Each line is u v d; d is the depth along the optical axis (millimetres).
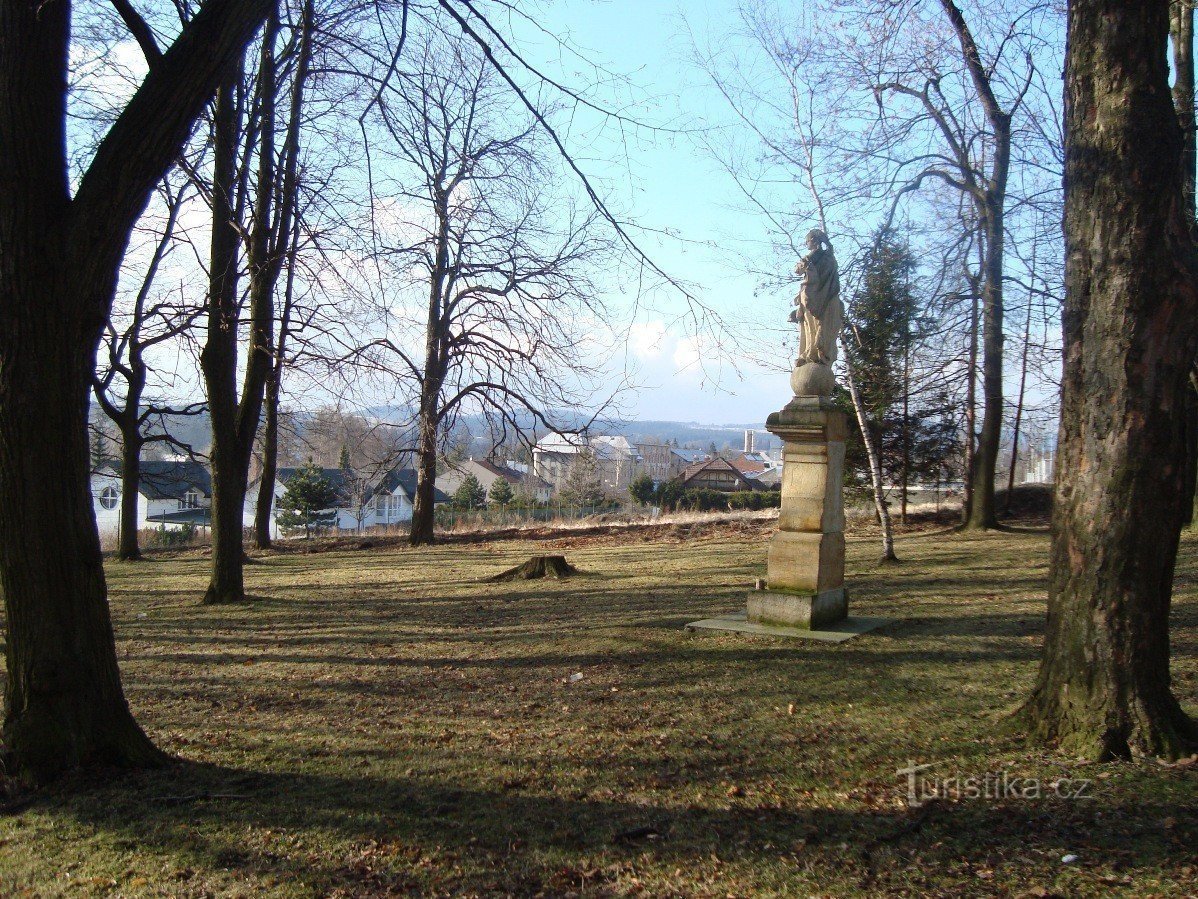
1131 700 5613
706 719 7281
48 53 5789
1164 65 5621
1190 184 13820
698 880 4496
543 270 19156
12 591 5922
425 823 5305
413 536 28719
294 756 6598
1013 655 8828
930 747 6199
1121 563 5660
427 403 19094
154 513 59375
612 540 25516
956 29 16328
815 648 9516
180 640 11734
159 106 5992
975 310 19422
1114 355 5590
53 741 5887
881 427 23656
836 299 10688
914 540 20500
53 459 5891
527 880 4578
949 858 4547
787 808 5359
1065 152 5957
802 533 10594
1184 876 4156
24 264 5684
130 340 21938
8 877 4723
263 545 28797
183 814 5445
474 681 9008
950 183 17656
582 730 7117
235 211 13586
